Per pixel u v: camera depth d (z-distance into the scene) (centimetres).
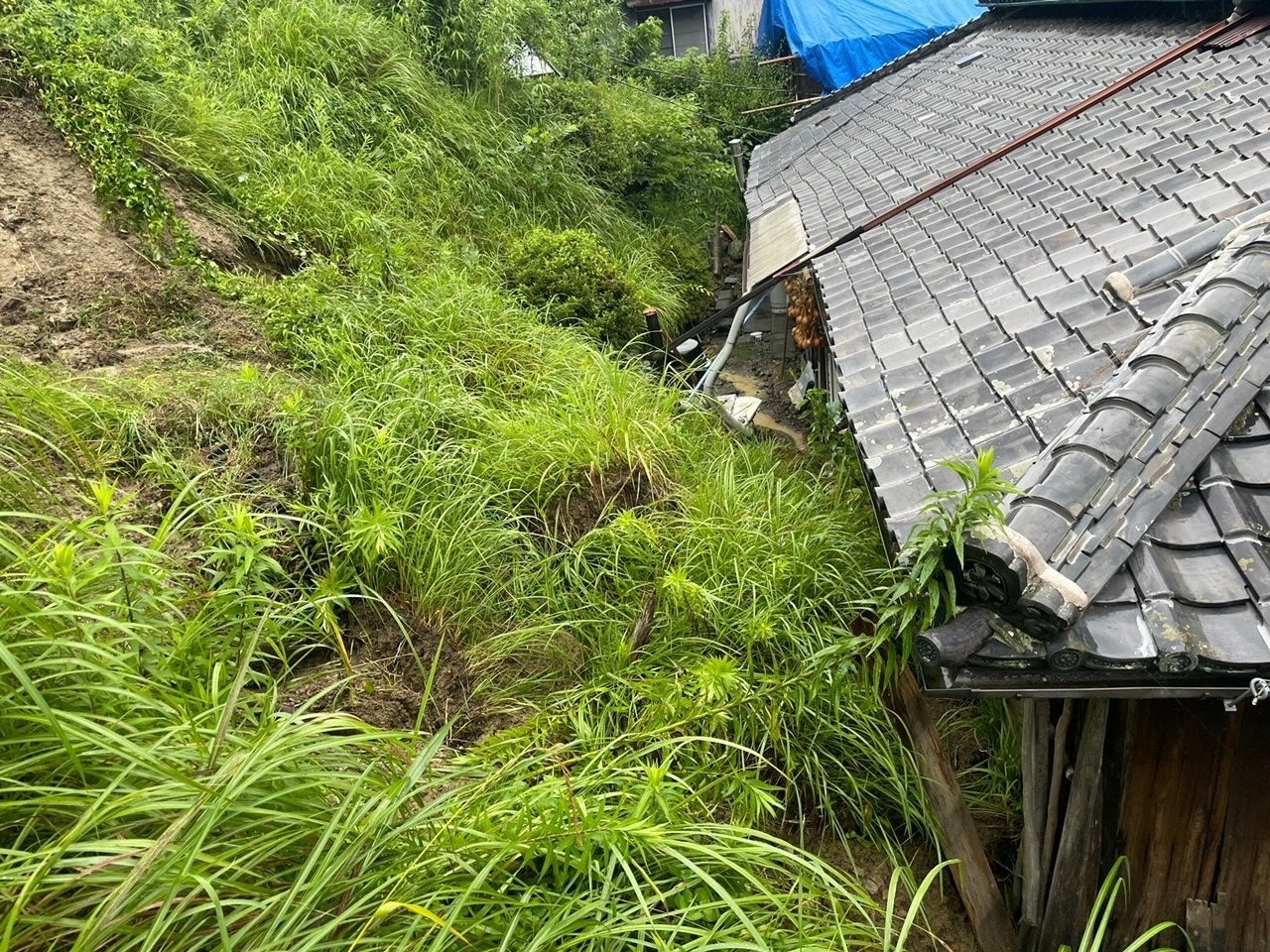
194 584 303
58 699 186
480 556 388
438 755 297
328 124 779
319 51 831
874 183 817
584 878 204
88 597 226
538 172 968
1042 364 309
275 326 530
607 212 1071
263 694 240
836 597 399
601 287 791
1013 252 451
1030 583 194
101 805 157
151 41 671
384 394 477
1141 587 196
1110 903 240
